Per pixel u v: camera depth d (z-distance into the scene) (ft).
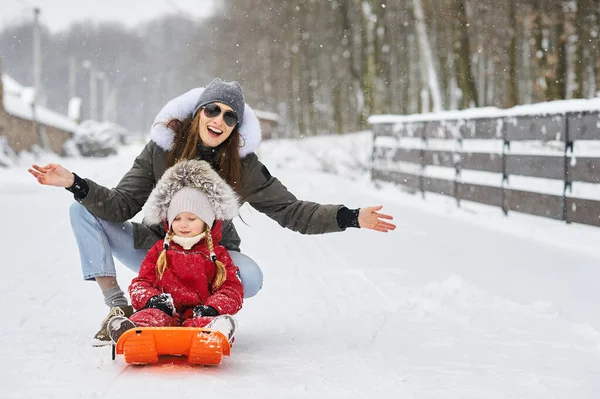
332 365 14.44
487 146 49.52
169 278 14.84
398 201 56.29
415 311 20.12
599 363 15.05
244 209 50.34
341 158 100.68
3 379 12.75
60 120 197.67
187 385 12.51
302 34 190.19
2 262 27.61
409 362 14.87
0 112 140.05
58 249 31.35
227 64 245.04
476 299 21.61
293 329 17.79
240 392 12.23
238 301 14.85
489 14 110.52
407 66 158.61
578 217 35.06
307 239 35.88
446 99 132.77
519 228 38.42
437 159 54.54
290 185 69.46
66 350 14.90
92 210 15.74
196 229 14.90
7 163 120.47
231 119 16.11
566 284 24.21
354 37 169.99
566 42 90.89
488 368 14.52
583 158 34.40
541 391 12.99
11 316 18.57
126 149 226.99
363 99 149.38
